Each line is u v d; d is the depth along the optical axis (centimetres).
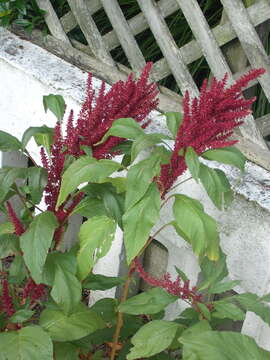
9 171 94
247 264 106
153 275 146
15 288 111
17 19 151
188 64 141
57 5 154
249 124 120
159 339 88
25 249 88
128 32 136
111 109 90
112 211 93
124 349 108
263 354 72
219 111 85
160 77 135
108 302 107
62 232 99
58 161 93
